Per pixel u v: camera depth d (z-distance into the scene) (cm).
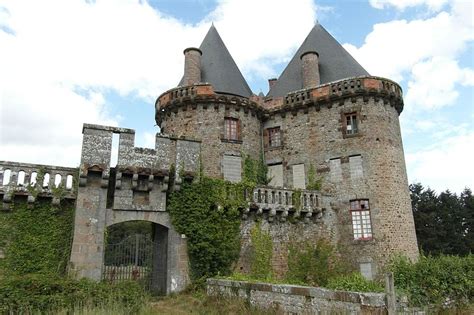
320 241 2130
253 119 2459
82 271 1453
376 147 2230
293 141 2427
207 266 1698
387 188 2178
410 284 1223
